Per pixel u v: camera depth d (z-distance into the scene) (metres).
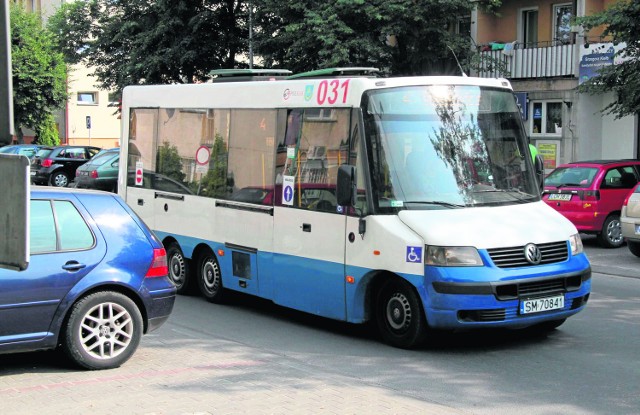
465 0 21.70
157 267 7.68
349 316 8.62
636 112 19.45
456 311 7.64
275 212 9.64
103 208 7.49
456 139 8.66
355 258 8.46
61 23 30.28
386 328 8.38
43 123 47.62
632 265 14.56
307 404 6.14
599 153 25.39
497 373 7.25
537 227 8.21
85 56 30.34
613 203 17.06
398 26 21.17
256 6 24.16
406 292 8.06
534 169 9.14
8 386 6.66
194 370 7.26
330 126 8.88
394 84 8.59
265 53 24.69
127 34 28.41
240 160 10.38
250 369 7.31
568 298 8.17
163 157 12.07
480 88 9.01
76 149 35.00
